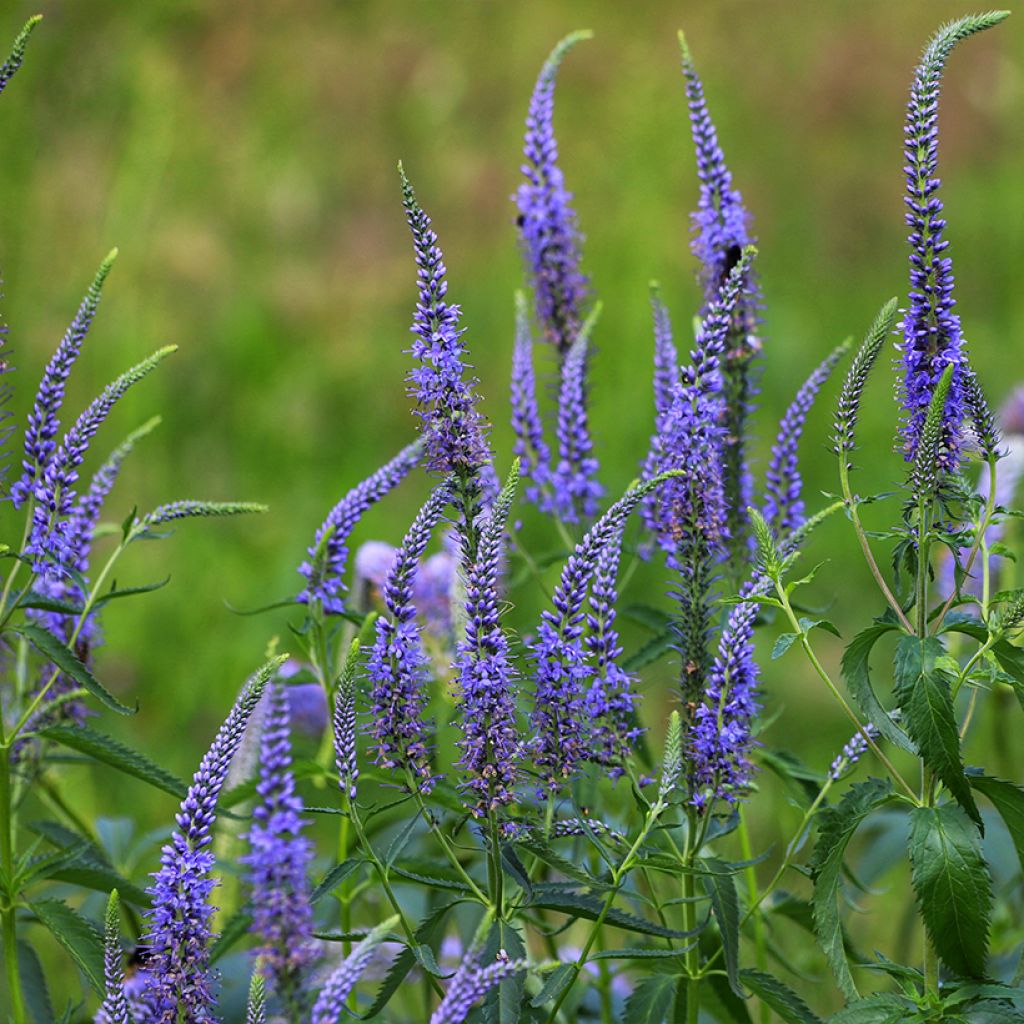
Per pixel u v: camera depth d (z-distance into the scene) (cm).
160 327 1449
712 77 1998
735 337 557
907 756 812
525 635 482
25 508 759
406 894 651
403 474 543
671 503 468
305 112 1902
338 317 1564
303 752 593
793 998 461
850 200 1756
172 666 1099
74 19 1187
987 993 433
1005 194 1692
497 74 2005
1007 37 2027
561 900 430
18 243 1147
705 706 452
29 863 536
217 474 1327
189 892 384
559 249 629
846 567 1171
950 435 434
